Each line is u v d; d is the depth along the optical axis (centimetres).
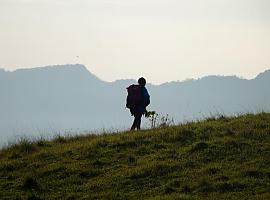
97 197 2923
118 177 3111
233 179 2930
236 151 3269
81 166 3306
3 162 3516
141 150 3447
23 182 3148
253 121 3772
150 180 3044
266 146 3306
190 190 2889
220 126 3731
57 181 3164
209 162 3183
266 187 2838
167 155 3316
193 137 3562
